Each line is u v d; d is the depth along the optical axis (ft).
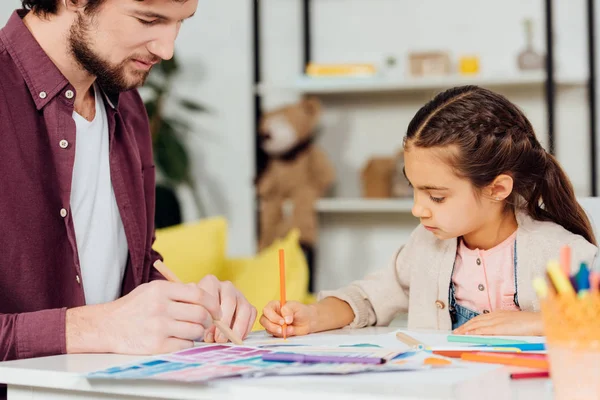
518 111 4.11
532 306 3.96
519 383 2.28
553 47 10.47
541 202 4.24
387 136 11.93
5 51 3.86
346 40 12.16
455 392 2.08
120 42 3.75
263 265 8.14
